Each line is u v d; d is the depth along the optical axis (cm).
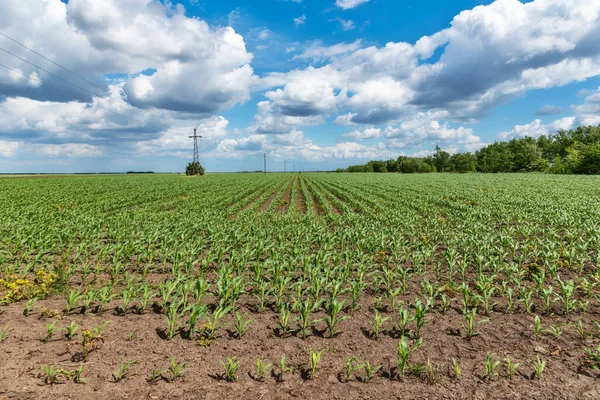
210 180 6519
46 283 751
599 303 695
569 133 10694
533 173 9288
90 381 441
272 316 660
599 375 464
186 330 593
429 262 1030
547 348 536
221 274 770
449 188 3969
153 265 984
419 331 597
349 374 466
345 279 839
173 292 764
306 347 546
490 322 629
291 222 1727
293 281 865
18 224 1404
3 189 3609
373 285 822
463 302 706
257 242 1134
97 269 846
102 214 1931
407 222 1630
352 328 612
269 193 3738
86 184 4728
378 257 1058
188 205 2519
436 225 1581
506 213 1942
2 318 610
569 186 3934
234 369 454
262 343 556
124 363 486
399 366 470
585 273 884
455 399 421
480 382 454
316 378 464
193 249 999
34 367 464
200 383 446
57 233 1180
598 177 6109
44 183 4856
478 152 12506
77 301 698
